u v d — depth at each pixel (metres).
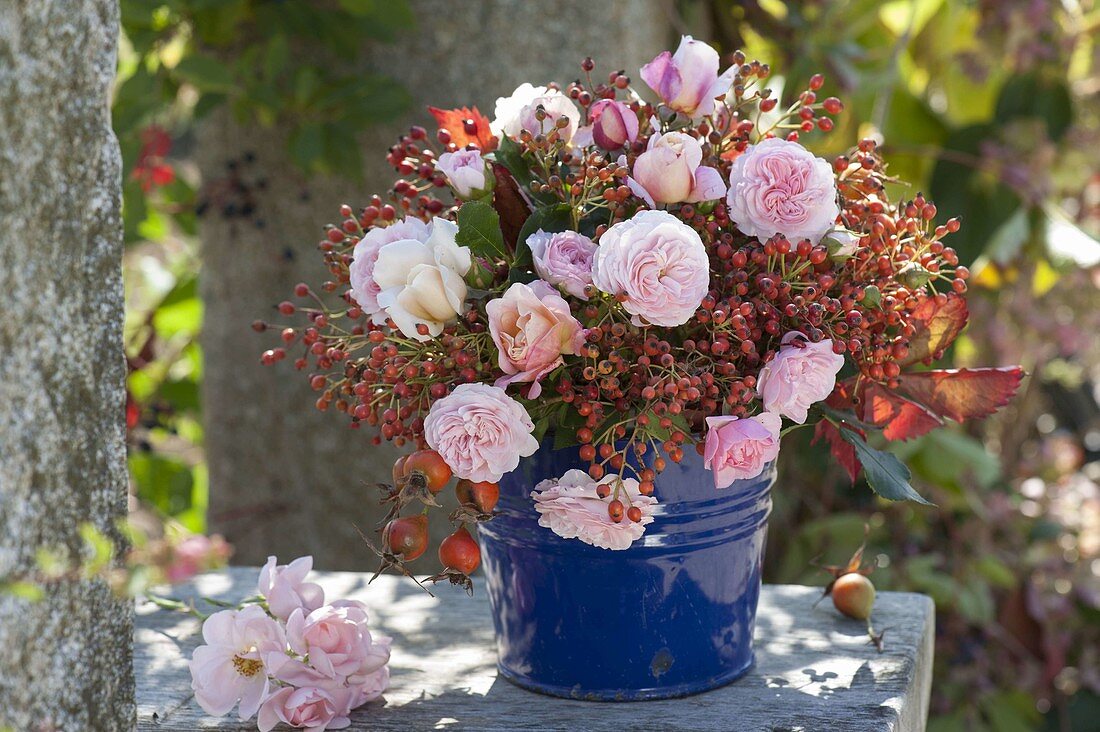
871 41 3.29
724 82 1.78
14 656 1.54
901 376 1.83
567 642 1.81
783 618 1.99
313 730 1.77
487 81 2.46
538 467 1.77
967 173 3.07
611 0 2.46
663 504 1.77
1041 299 3.31
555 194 1.78
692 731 1.76
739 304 1.71
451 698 1.83
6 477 1.53
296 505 2.60
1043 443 3.65
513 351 1.68
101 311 1.60
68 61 1.57
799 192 1.72
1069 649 3.37
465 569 1.71
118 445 1.62
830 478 3.18
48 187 1.56
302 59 2.49
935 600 3.00
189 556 1.59
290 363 2.57
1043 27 3.08
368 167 2.49
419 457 1.70
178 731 1.78
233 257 2.62
